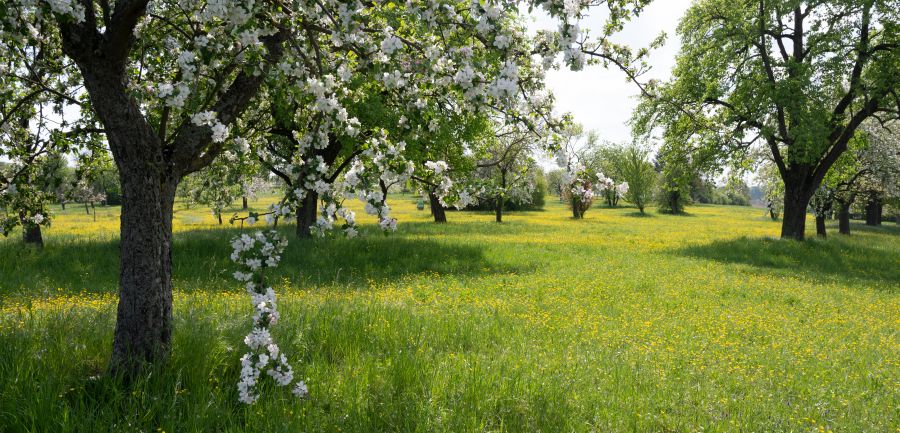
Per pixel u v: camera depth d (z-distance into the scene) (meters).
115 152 4.60
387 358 6.21
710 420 5.21
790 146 21.81
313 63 5.16
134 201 4.66
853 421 5.38
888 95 21.36
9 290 11.14
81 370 4.91
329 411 4.71
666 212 78.12
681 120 23.59
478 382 5.37
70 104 7.82
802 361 7.66
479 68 4.40
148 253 4.72
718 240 28.05
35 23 5.22
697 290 14.09
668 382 6.25
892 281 18.23
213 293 11.17
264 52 4.76
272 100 6.86
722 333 9.24
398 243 19.34
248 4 3.88
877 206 56.34
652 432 4.85
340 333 6.82
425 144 5.44
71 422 3.92
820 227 35.94
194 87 4.70
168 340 4.96
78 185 8.62
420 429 4.38
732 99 23.72
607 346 7.98
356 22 4.25
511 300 11.70
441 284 13.84
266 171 15.74
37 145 7.93
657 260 20.75
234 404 4.62
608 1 4.83
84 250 15.66
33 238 15.93
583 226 42.78
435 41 4.93
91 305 9.04
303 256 16.48
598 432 4.71
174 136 5.18
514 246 23.33
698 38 24.83
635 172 69.19
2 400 4.11
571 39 4.08
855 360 7.85
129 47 4.43
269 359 4.35
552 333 8.62
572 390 5.57
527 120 4.85
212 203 18.50
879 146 30.75
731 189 27.14
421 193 5.00
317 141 4.67
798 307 12.45
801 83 20.53
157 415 4.28
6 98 7.20
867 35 22.09
